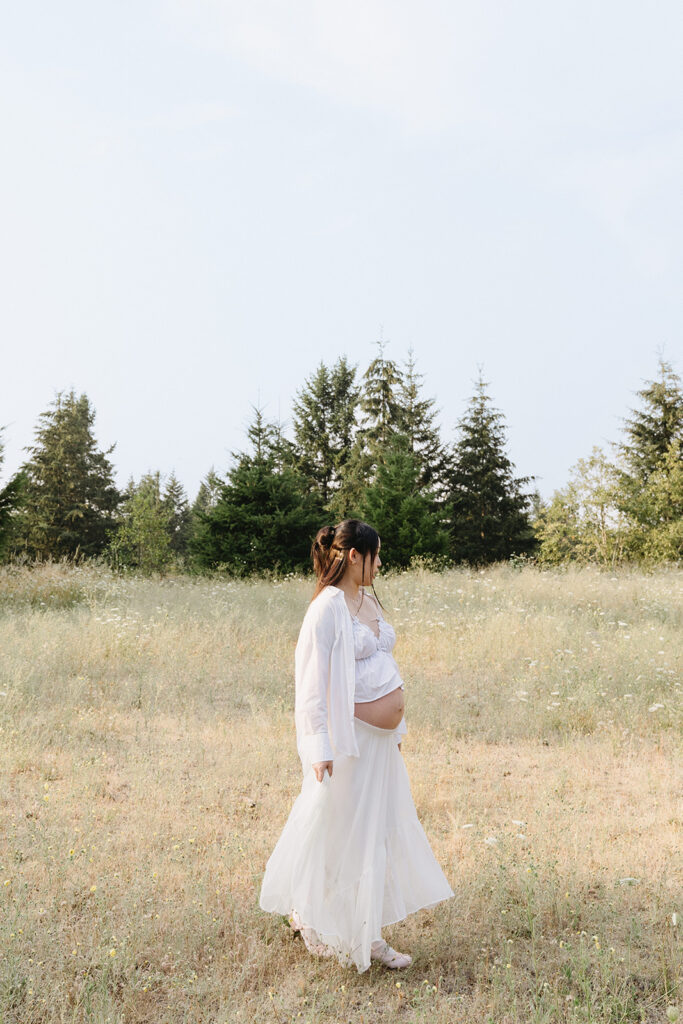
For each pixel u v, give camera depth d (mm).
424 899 3184
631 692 7414
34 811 4629
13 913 3264
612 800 5043
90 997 2773
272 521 20344
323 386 40438
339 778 3062
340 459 39219
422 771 5523
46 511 39688
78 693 7152
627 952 3129
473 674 8250
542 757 5938
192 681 7875
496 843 4008
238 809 4801
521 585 13648
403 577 15211
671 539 21547
